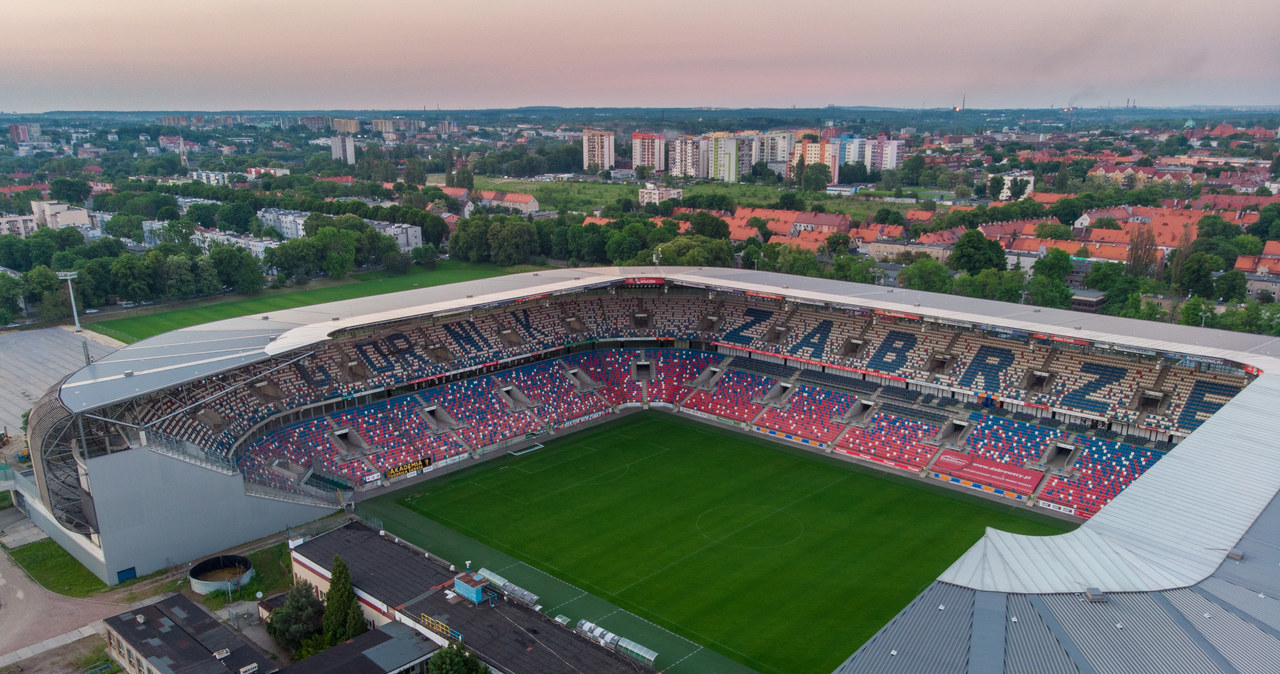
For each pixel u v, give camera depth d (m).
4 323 180.25
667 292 149.62
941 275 183.62
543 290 129.50
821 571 84.75
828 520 96.44
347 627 70.94
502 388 129.25
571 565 86.44
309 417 111.44
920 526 94.75
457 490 105.69
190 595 81.69
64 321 185.25
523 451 118.62
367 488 105.88
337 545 82.56
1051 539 62.88
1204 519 64.31
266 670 64.88
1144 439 103.12
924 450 111.88
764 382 132.50
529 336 137.00
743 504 101.00
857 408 122.62
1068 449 106.31
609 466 113.25
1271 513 64.69
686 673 67.56
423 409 119.81
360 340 123.69
